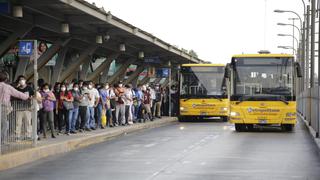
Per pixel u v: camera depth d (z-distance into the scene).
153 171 11.89
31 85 18.22
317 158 14.30
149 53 37.38
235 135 22.30
